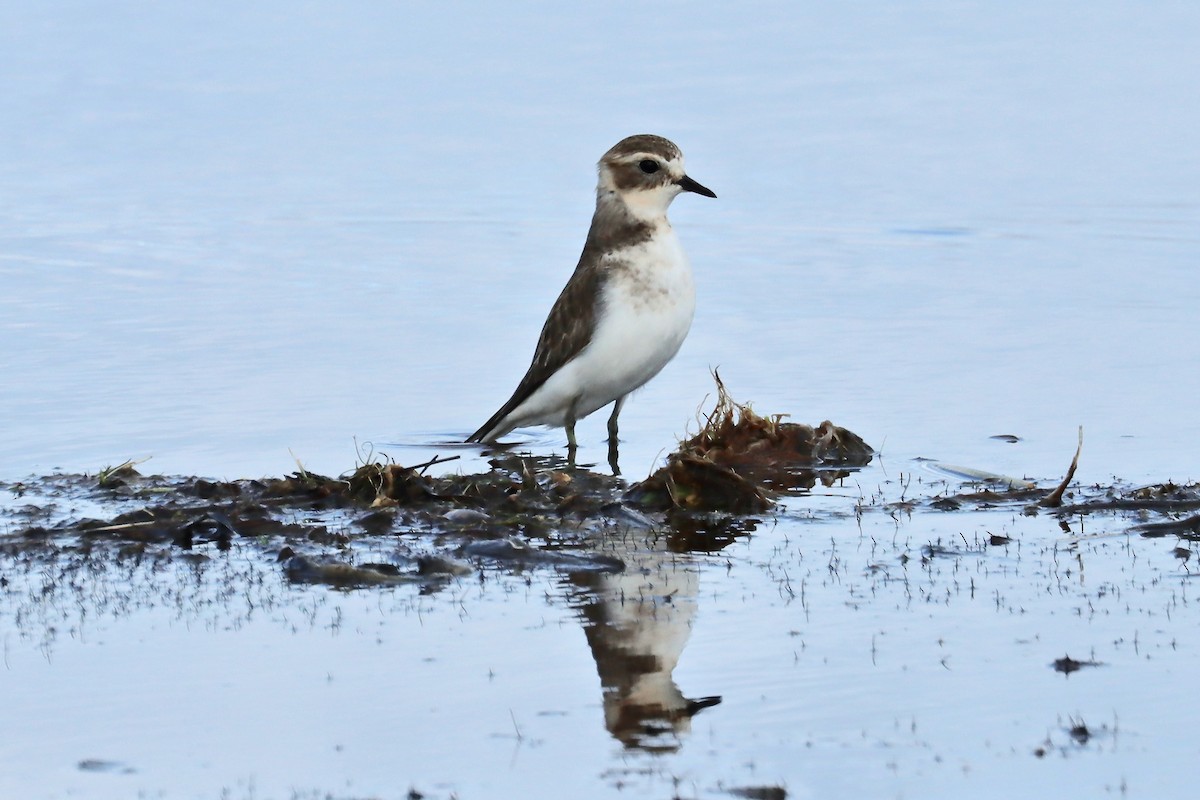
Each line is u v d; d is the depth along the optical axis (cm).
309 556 1166
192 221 2767
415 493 1344
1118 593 1073
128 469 1436
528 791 801
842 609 1055
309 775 821
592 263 1556
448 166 3136
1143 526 1230
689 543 1221
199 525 1241
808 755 835
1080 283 2280
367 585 1116
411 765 831
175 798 799
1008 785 799
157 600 1085
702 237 2639
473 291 2297
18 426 1623
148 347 1966
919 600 1070
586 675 946
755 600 1077
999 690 912
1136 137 3250
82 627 1034
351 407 1716
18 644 1003
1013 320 2070
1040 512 1288
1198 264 2383
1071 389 1730
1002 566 1142
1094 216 2709
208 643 1005
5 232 2678
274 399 1741
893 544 1206
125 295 2258
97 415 1669
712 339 2002
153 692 928
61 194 2969
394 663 967
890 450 1519
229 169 3161
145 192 2986
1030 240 2564
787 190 2930
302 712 898
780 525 1271
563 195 2933
